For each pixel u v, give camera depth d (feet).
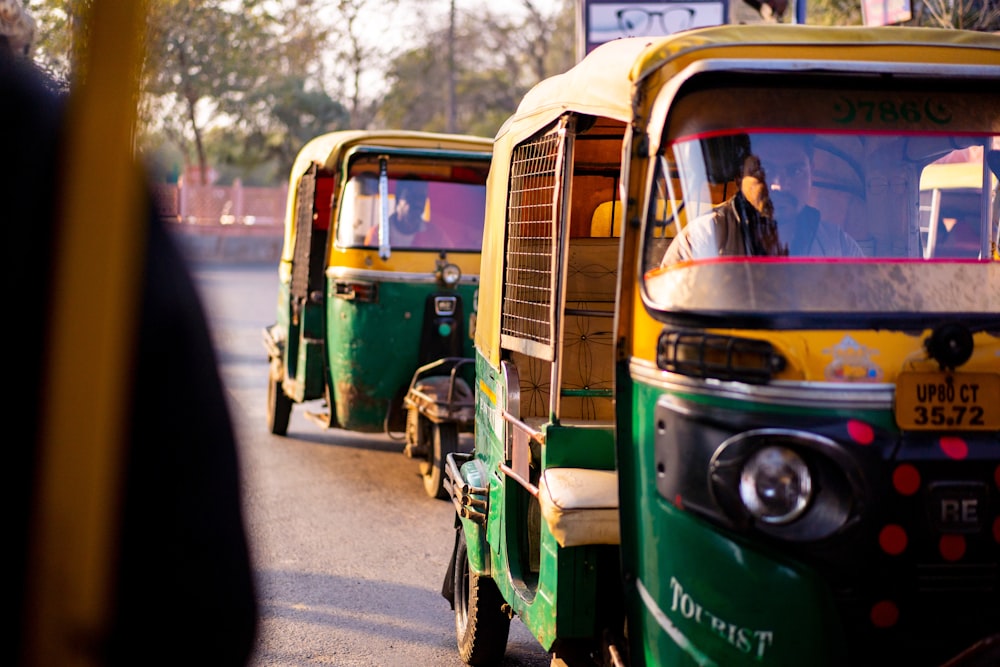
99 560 4.10
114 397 4.11
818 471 8.30
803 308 8.84
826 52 9.57
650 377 9.12
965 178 10.58
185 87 90.63
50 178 4.12
